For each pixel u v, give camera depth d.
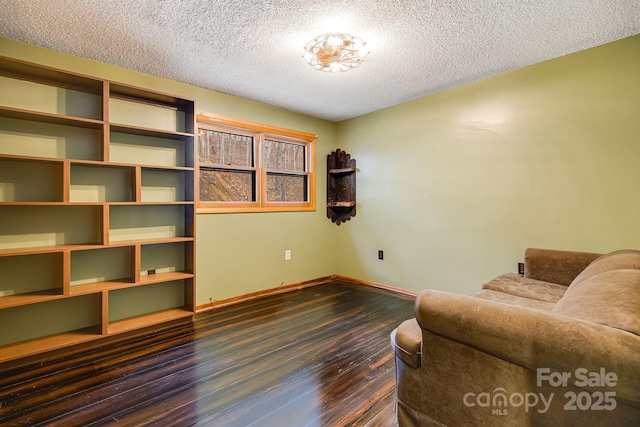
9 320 2.08
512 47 2.29
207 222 3.05
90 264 2.41
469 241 3.03
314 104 3.56
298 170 3.98
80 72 2.40
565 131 2.45
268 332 2.48
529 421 1.01
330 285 3.98
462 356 1.16
